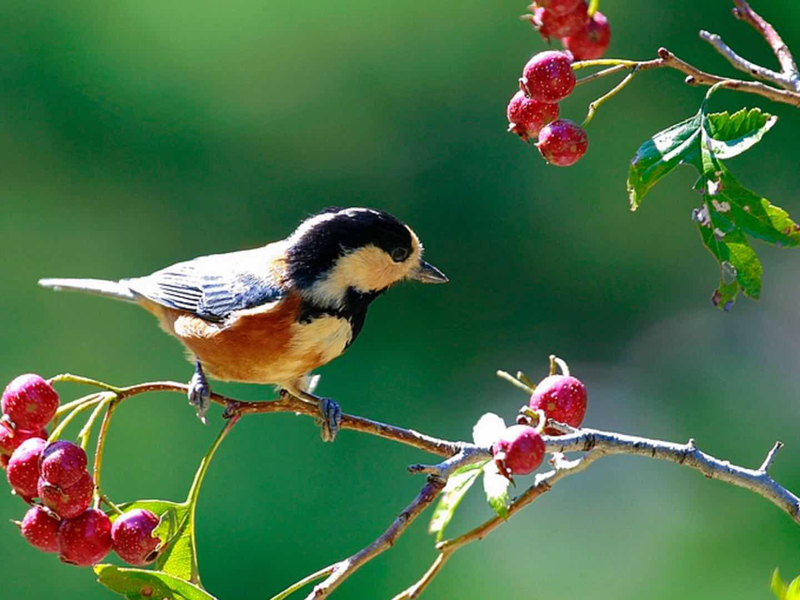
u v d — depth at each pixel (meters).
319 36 15.62
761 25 4.83
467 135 15.77
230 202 15.41
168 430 13.18
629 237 15.71
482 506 12.80
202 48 15.41
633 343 15.47
